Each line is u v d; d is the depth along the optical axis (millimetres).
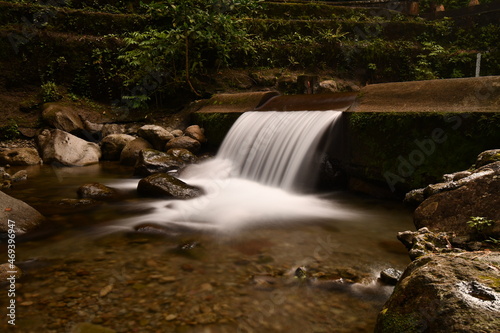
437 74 14133
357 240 3758
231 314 2293
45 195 5742
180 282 2732
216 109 9664
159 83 11016
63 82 10734
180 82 10883
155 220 4406
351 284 2688
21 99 10219
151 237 3791
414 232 3174
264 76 12188
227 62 11617
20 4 10656
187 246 3480
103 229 4047
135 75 10734
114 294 2533
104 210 4859
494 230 2713
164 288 2635
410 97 5320
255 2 12086
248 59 12633
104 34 11359
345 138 5938
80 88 10789
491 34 15547
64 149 8898
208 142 9297
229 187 6434
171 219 4477
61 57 10570
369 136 5488
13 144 9320
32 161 8695
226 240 3727
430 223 3178
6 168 8180
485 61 14211
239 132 8086
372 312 2328
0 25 10414
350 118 5789
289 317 2268
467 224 2904
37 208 4863
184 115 10523
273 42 13172
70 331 2080
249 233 3979
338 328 2156
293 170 6238
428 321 1638
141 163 7383
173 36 10297
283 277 2830
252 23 13242
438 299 1690
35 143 9461
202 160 8109
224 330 2121
